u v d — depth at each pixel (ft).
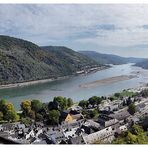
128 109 186.39
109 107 201.36
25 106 195.00
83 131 147.64
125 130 140.15
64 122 173.27
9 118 183.62
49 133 146.92
